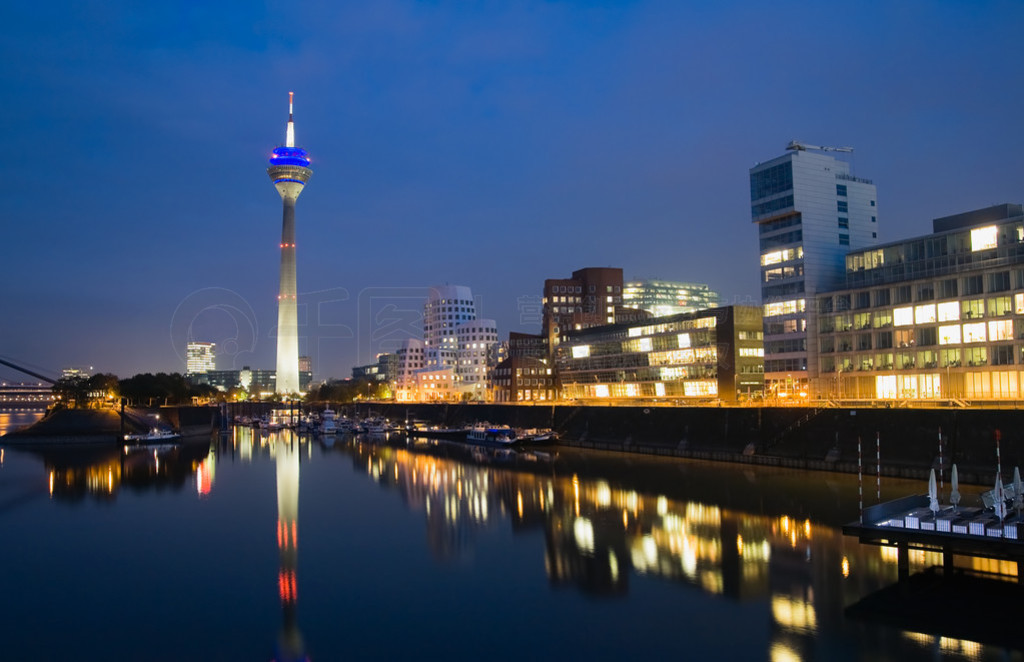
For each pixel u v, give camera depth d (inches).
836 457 3978.8
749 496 3344.0
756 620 1777.8
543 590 2071.9
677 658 1587.1
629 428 5802.2
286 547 2635.3
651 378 7101.4
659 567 2253.9
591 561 2346.2
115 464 5565.9
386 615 1904.5
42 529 3002.0
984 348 4436.5
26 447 7253.9
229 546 2664.9
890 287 4987.7
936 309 4702.3
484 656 1633.9
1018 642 1581.0
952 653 1540.4
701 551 2413.9
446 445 7081.7
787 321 5959.6
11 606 2016.5
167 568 2379.4
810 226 5935.0
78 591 2142.0
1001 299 4375.0
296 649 1696.6
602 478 4148.6
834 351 5344.5
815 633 1679.4
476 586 2126.0
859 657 1545.3
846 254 5748.0
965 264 4758.9
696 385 6574.8
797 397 5625.0
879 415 3823.8
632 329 7406.5
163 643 1748.3
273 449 6958.7
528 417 7465.6
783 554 2332.7
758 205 6205.7
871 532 1865.2
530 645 1685.5
